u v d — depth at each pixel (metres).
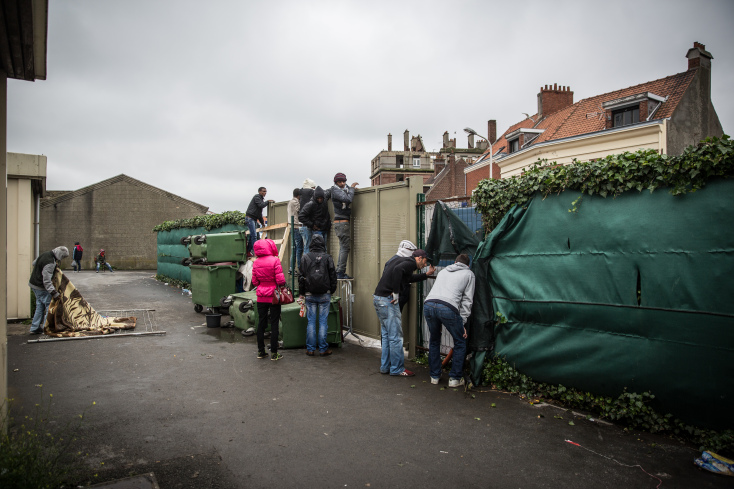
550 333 4.99
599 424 4.41
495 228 5.67
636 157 4.32
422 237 6.87
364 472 3.42
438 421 4.46
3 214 3.57
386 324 6.02
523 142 27.23
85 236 32.56
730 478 3.40
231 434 4.05
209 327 9.07
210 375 5.84
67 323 8.27
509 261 5.51
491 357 5.65
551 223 5.07
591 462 3.63
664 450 3.84
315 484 3.23
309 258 6.88
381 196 7.67
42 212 31.70
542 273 5.11
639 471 3.50
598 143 22.53
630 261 4.34
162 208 34.09
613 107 22.25
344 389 5.39
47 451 3.51
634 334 4.28
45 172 9.65
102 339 7.83
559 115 27.39
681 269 3.97
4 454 2.84
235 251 10.64
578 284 4.75
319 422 4.38
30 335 8.07
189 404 4.79
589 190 4.66
